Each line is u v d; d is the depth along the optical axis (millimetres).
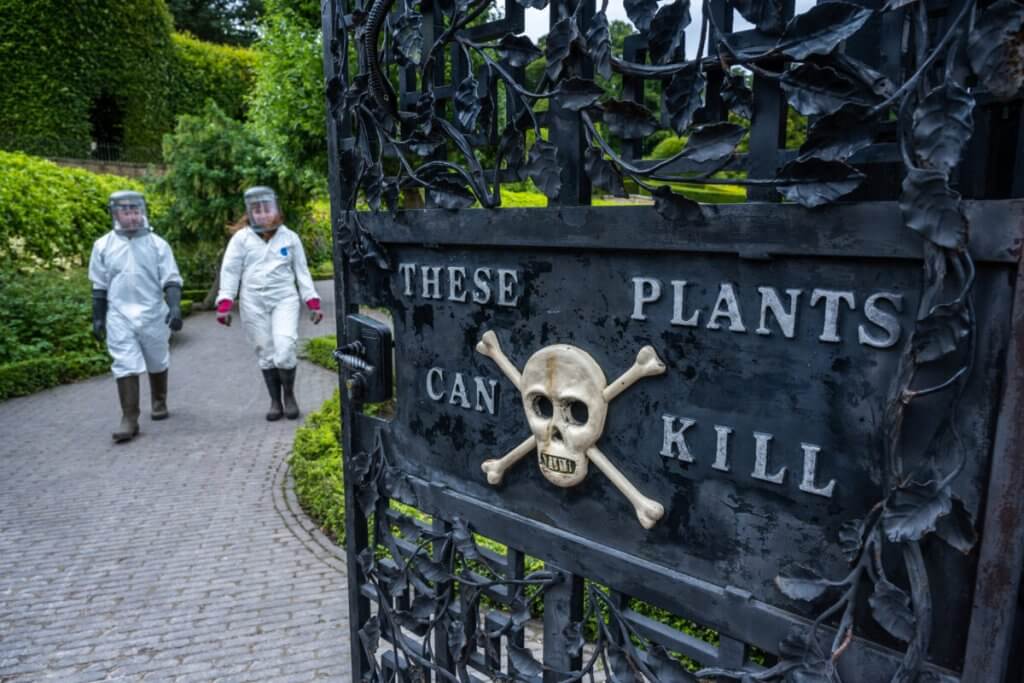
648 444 1264
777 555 1116
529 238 1389
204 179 13461
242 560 3830
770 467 1106
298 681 2756
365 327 1864
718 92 1140
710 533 1195
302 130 8422
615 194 1229
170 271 6250
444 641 1797
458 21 1491
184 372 9078
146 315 6105
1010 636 900
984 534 904
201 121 13719
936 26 974
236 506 4598
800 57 966
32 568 3742
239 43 34875
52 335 9164
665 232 1174
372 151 1831
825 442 1045
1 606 3357
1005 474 875
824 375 1036
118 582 3588
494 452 1575
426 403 1734
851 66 947
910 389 916
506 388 1526
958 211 844
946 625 963
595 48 1210
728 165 1096
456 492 1678
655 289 1218
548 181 1330
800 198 987
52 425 6570
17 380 7832
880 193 1070
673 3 1107
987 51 834
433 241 1608
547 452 1407
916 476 949
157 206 14438
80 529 4246
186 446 5887
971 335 884
